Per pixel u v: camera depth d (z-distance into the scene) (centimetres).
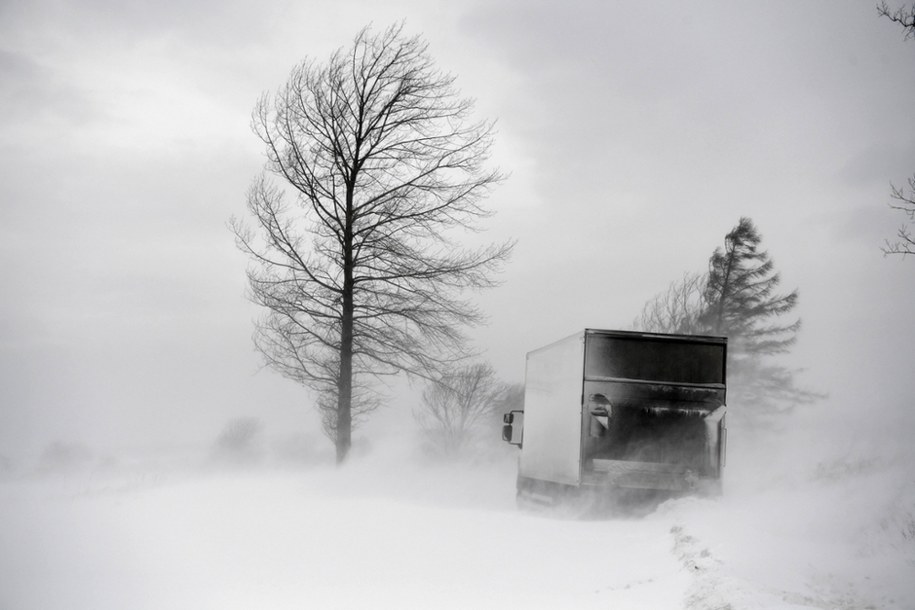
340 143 2795
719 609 786
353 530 1509
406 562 1191
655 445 1805
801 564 1066
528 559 1231
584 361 1803
